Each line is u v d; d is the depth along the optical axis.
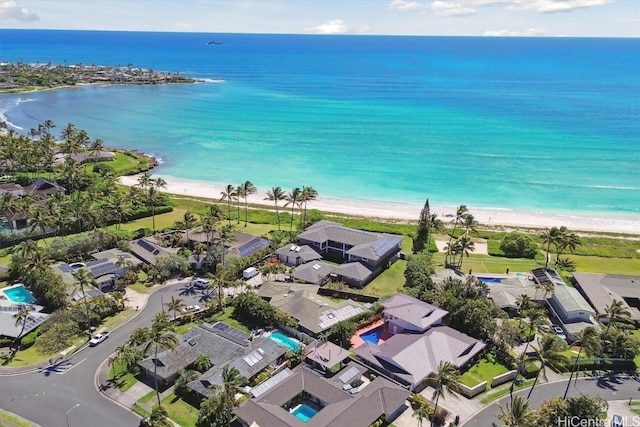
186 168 197.25
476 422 68.25
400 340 82.50
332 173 191.12
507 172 191.50
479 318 85.88
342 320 88.75
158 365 74.94
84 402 70.00
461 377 77.62
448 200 165.12
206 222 112.44
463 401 72.38
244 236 120.94
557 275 107.75
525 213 155.50
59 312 87.12
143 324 89.25
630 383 76.88
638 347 81.06
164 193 163.62
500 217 152.00
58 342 82.12
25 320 84.19
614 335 82.50
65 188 157.38
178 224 121.62
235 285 96.44
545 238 115.50
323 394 70.19
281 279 107.12
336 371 78.44
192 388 70.88
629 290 101.62
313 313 88.50
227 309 95.81
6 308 87.81
